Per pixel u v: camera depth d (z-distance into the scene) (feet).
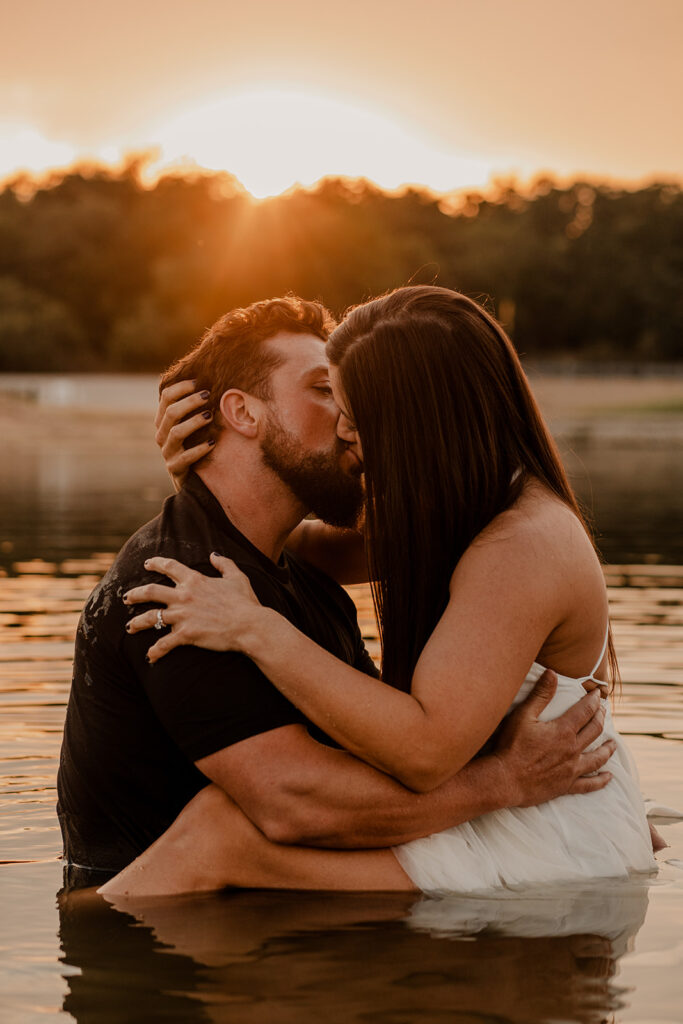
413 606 8.79
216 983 6.57
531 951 7.06
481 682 8.13
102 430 109.19
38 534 32.40
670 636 17.81
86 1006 6.27
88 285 244.83
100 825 8.90
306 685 7.97
